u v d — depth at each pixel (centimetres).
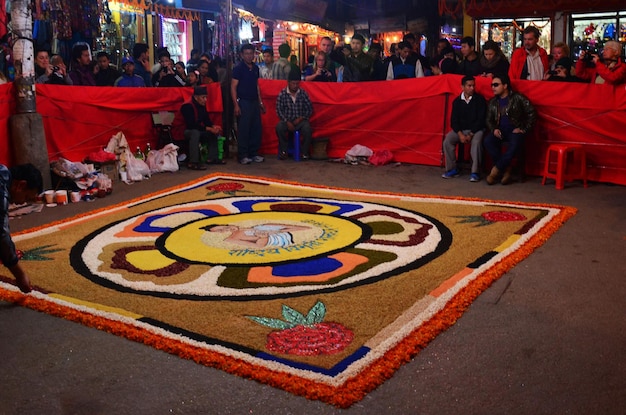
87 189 830
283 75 1264
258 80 1105
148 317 430
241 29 1759
